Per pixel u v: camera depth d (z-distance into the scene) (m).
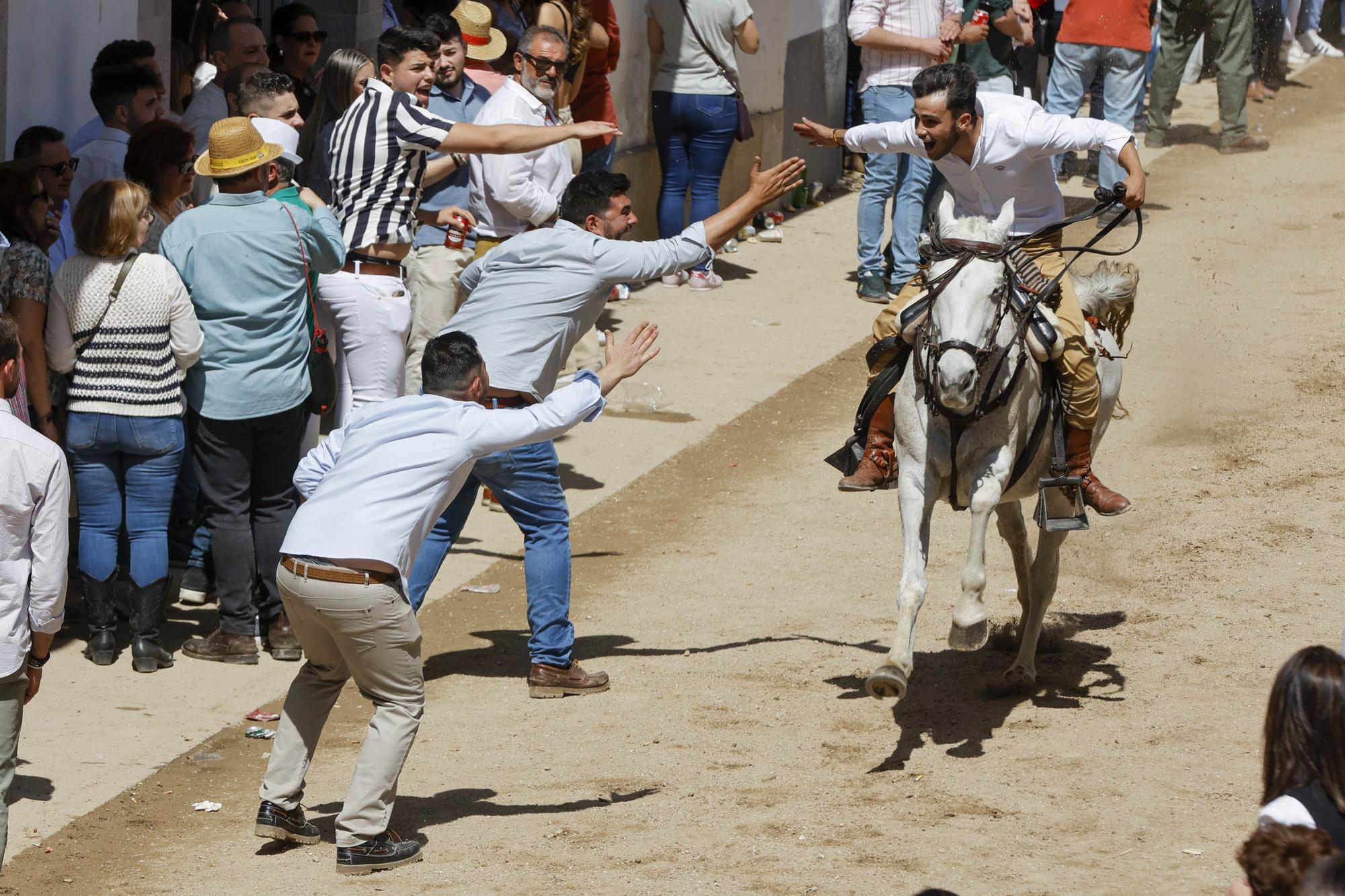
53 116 21.06
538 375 16.95
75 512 20.55
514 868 13.41
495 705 17.44
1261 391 28.39
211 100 22.33
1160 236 38.88
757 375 29.92
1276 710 9.14
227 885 13.28
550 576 17.47
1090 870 13.09
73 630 18.83
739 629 19.48
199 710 17.02
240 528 17.95
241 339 17.39
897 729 16.52
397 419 13.62
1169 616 19.36
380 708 13.62
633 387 28.67
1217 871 13.02
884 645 18.89
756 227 40.41
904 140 16.75
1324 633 18.59
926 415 15.09
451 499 13.79
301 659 18.45
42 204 17.41
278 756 13.91
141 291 17.03
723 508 23.88
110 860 13.81
